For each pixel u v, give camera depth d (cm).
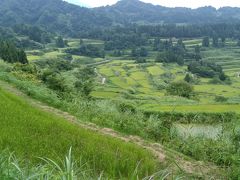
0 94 1805
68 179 495
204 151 1423
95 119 1825
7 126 1152
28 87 2497
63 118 1694
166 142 1662
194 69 12719
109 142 1212
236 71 14038
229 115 3381
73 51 15888
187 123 3244
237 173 1094
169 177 952
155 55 16862
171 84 7431
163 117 3316
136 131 1738
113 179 849
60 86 3125
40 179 528
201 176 1073
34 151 946
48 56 13325
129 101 4378
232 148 1384
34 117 1351
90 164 964
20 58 7606
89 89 4103
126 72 11919
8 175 529
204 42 19562
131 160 1023
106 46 18200
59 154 958
